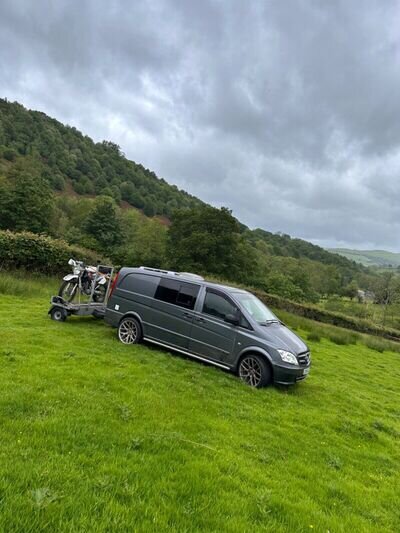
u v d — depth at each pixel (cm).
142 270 883
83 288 1032
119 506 263
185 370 706
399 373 1342
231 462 378
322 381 916
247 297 835
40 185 4862
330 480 404
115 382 554
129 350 773
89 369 595
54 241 1839
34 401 426
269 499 321
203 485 320
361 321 2945
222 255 4653
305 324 2098
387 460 512
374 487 422
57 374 542
